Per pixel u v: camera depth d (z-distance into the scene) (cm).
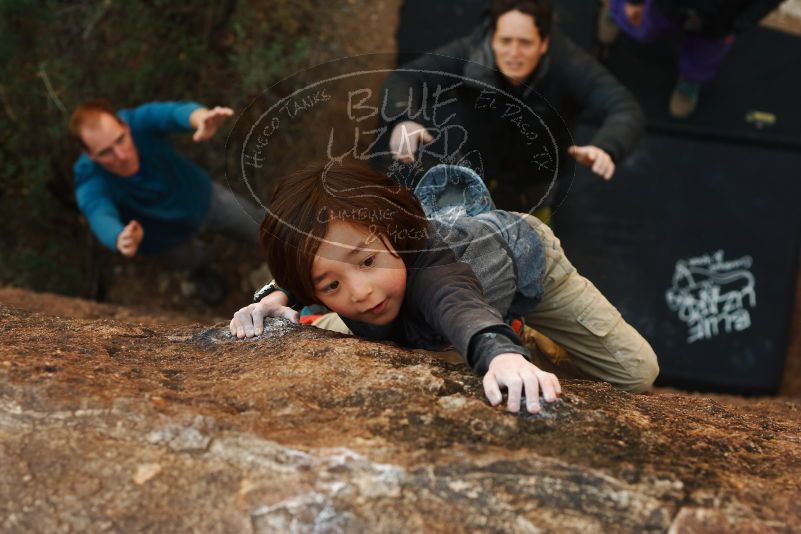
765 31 480
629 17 436
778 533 129
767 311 458
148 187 369
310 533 127
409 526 127
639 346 207
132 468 135
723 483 137
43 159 439
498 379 144
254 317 181
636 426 150
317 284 155
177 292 498
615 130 316
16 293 339
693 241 460
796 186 463
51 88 420
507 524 129
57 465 136
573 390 166
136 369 162
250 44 459
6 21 416
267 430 142
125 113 360
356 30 482
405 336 177
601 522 130
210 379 161
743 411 189
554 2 470
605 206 459
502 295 174
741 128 470
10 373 150
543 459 137
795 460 149
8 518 129
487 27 299
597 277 454
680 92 459
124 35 445
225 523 128
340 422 145
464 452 137
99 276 495
